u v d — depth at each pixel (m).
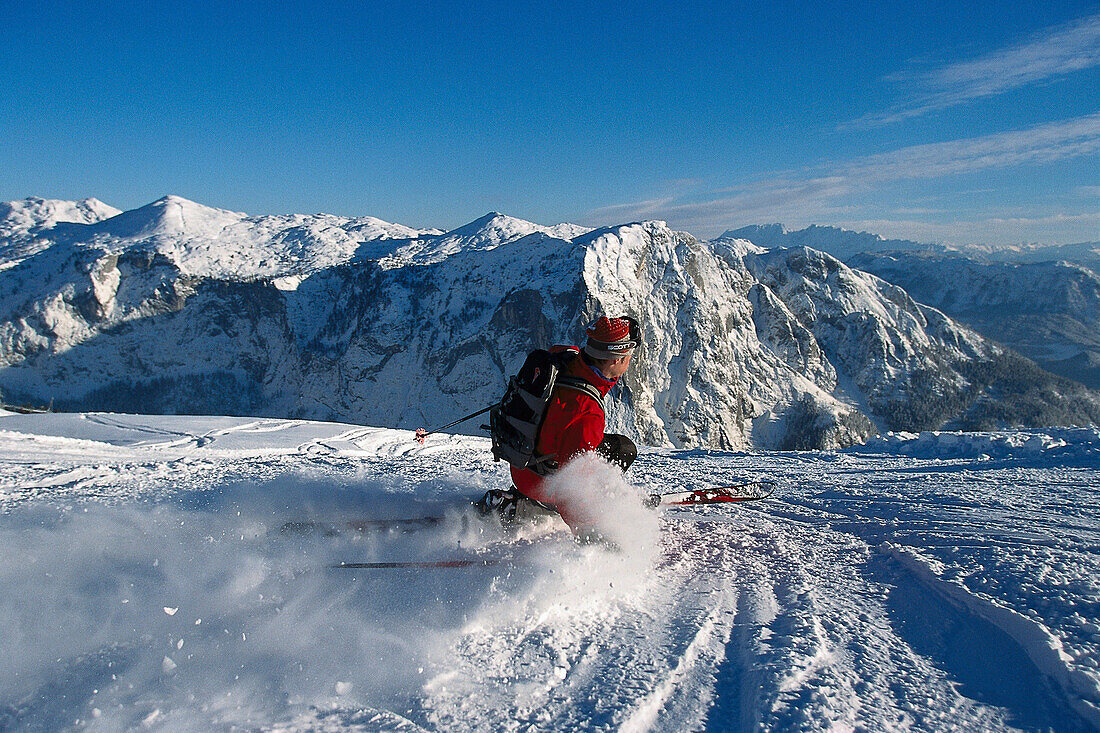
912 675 1.82
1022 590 2.39
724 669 1.89
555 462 2.90
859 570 2.89
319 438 14.02
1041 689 1.72
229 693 1.59
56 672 1.67
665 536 3.51
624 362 2.97
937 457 10.38
